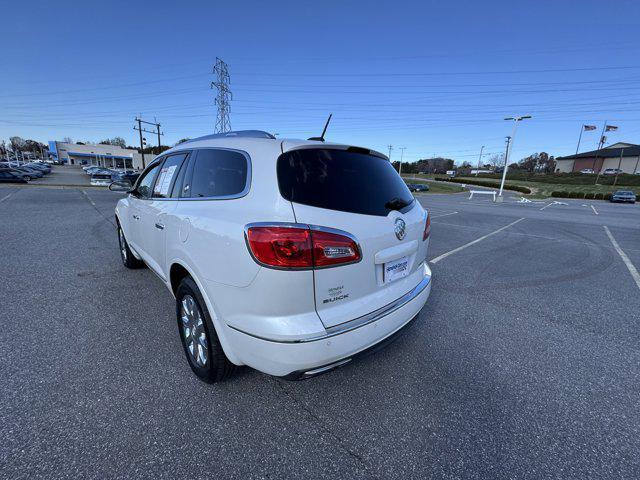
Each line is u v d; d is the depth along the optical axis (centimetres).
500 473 168
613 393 234
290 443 181
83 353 255
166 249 252
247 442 180
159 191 288
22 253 525
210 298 194
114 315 319
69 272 438
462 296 418
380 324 197
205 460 168
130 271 446
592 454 182
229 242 177
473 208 2022
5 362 240
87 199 1481
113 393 213
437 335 312
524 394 230
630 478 167
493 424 201
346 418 201
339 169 199
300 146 189
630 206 2970
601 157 8512
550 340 308
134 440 178
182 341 247
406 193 258
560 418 208
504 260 617
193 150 251
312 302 171
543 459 178
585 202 3503
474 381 243
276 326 167
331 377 240
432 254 656
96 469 160
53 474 156
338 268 176
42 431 180
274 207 169
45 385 217
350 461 172
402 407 212
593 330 331
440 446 183
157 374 233
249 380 230
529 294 431
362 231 187
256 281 167
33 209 1069
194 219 207
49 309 328
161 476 159
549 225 1213
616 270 562
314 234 166
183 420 193
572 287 463
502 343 300
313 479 161
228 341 187
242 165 195
